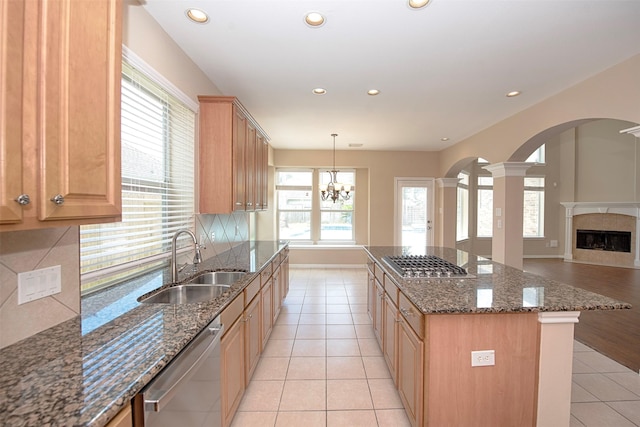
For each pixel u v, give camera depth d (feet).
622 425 6.06
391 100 11.43
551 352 4.92
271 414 6.38
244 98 11.28
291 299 14.19
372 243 21.03
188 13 6.33
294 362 8.48
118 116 3.71
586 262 23.76
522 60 8.31
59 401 2.45
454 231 20.52
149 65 6.31
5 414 2.28
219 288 6.60
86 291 5.26
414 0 5.92
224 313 5.24
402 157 21.07
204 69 8.89
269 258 9.60
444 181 20.44
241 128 9.57
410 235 21.18
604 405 6.64
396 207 21.04
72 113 3.06
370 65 8.66
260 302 8.17
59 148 2.94
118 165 3.73
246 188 10.23
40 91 2.76
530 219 25.88
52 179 2.87
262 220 21.07
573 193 25.16
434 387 4.85
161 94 7.06
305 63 8.55
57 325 4.05
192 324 4.08
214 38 7.27
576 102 9.77
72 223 3.16
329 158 20.88
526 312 4.83
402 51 7.88
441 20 6.55
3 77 2.48
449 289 5.76
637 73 7.95
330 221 22.04
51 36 2.84
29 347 3.41
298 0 5.91
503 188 13.53
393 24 6.70
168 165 7.38
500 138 13.89
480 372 4.90
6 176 2.52
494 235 14.17
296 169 21.75
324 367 8.22
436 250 11.02
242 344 6.43
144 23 6.17
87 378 2.78
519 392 4.95
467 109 12.32
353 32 7.02
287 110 12.62
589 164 24.53
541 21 6.56
